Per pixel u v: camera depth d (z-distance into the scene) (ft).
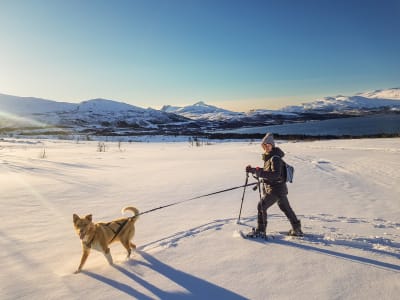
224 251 15.80
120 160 71.00
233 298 11.57
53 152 97.50
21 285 13.00
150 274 13.65
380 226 19.27
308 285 12.28
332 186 33.53
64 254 16.44
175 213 23.95
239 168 50.62
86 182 39.60
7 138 196.54
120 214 24.53
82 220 13.97
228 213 23.52
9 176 45.42
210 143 141.28
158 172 48.19
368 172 42.42
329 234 17.84
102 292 12.24
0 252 16.72
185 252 15.84
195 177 42.11
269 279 12.84
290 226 19.79
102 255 16.28
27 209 26.09
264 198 17.22
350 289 11.91
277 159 16.71
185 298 11.67
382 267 13.65
